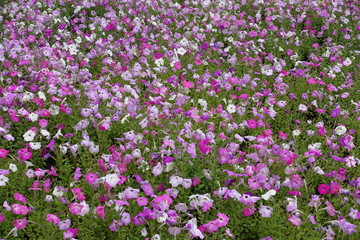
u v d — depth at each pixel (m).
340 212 2.51
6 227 2.36
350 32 5.07
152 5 5.22
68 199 2.55
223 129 3.16
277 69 4.07
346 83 3.94
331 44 4.74
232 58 4.03
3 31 4.43
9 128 3.02
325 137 3.21
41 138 2.96
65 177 2.73
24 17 4.70
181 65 4.01
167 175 2.69
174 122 3.08
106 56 4.05
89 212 2.37
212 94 3.52
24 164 2.73
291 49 4.68
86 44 4.20
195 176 2.67
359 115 3.53
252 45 4.37
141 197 2.47
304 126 3.41
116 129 3.12
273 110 3.32
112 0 5.12
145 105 3.29
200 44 4.49
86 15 4.98
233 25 4.79
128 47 4.09
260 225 2.44
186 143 2.79
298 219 2.41
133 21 4.58
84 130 3.03
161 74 3.78
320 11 5.53
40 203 2.53
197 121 3.07
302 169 2.85
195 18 5.07
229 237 2.40
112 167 2.63
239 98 3.47
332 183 2.69
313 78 4.02
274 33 4.95
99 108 3.20
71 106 3.24
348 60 4.23
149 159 2.79
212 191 2.62
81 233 2.36
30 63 3.62
